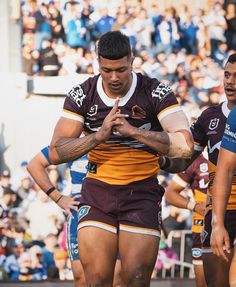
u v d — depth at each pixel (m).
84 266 10.04
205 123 12.29
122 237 10.03
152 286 19.78
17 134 27.72
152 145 9.65
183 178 15.42
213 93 28.92
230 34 30.48
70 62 28.09
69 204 13.09
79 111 10.24
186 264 22.98
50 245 23.03
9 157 27.39
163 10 29.72
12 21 28.16
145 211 10.05
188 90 28.75
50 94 28.05
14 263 22.69
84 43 28.42
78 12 28.53
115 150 10.14
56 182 24.12
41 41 28.23
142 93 10.13
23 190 23.75
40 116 27.98
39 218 23.30
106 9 28.86
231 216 11.62
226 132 9.98
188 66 29.17
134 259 9.84
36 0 28.38
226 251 10.39
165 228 23.81
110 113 9.62
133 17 29.27
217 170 9.95
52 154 10.10
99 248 9.93
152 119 10.21
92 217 10.09
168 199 15.56
